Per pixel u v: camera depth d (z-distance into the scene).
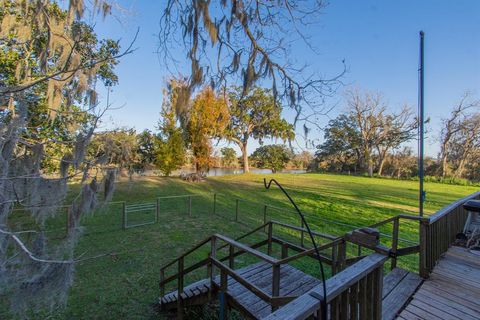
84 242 6.16
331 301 1.43
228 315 3.25
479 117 25.05
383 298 2.74
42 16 3.27
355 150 31.94
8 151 2.02
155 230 7.29
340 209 10.48
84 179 2.20
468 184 21.91
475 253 3.83
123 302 3.97
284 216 9.12
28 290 1.75
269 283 3.36
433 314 2.46
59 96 3.13
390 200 13.05
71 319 3.49
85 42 3.48
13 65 4.73
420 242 3.22
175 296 3.67
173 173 18.73
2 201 1.98
